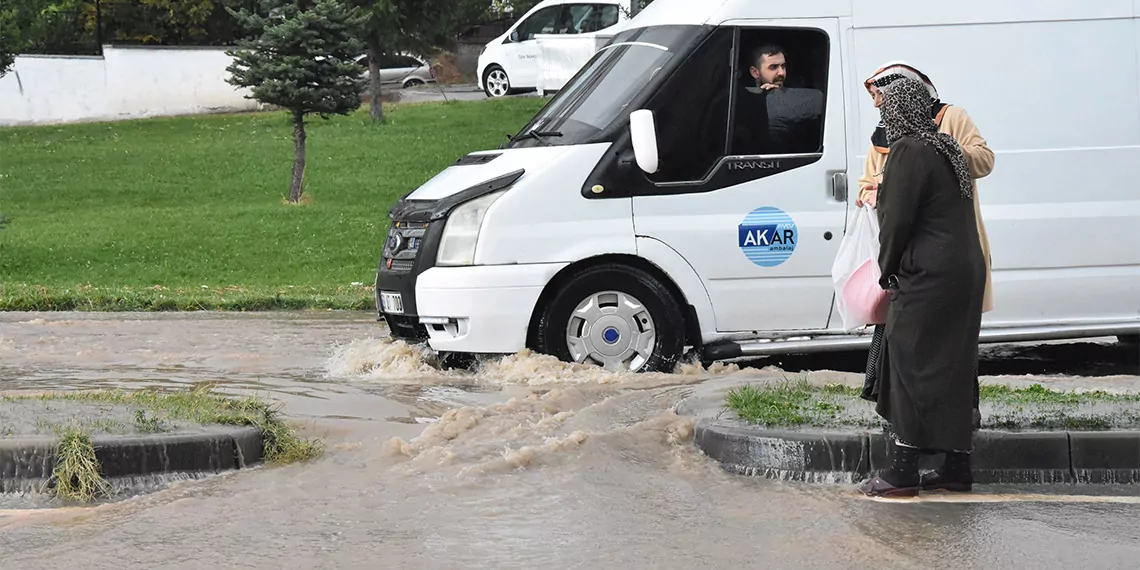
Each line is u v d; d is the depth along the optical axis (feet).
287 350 49.55
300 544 25.12
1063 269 43.29
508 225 41.52
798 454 29.94
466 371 43.39
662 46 43.19
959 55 43.16
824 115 42.78
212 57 166.71
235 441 30.45
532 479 29.60
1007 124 43.19
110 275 86.22
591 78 44.47
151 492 28.84
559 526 26.27
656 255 41.91
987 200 43.09
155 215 108.06
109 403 33.50
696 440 32.14
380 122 149.79
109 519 26.78
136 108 164.76
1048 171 43.19
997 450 30.01
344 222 104.06
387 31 150.92
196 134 148.66
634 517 26.89
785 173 42.57
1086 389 36.04
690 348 43.78
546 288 42.06
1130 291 43.52
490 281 41.27
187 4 189.78
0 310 64.49
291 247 95.30
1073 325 43.47
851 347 42.60
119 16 189.06
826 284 42.73
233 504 27.78
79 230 101.71
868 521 26.66
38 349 49.83
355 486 29.12
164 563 24.04
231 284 82.89
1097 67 43.47
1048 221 43.09
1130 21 43.62
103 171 128.47
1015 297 43.24
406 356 43.83
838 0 42.96
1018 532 25.98
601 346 42.01
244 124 154.40
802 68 42.88
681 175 42.29
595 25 155.53
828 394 34.50
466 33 193.26
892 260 27.78
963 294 27.63
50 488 28.50
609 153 41.93
